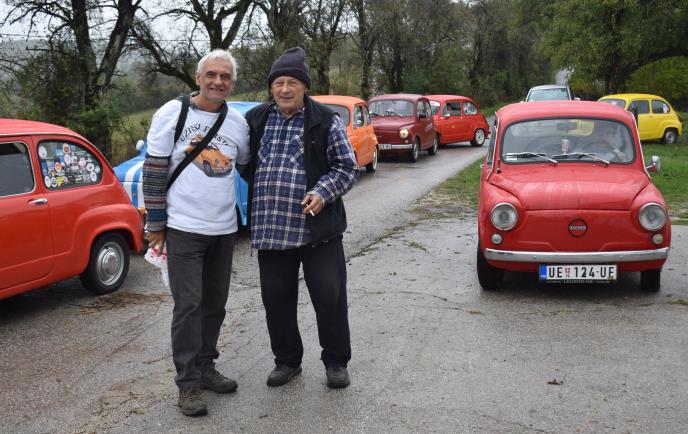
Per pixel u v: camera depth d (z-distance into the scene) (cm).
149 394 461
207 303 448
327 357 459
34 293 725
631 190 640
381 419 411
